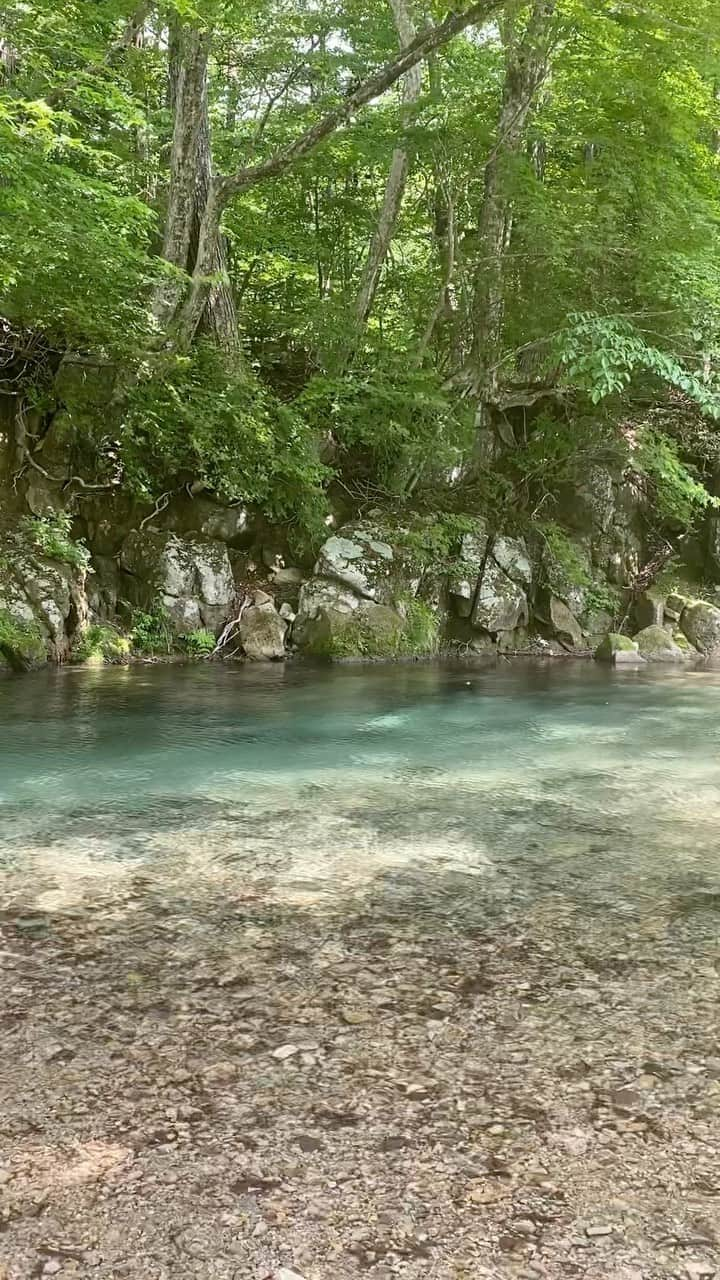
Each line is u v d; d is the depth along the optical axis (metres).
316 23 14.59
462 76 14.74
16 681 9.96
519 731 7.43
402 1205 1.71
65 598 11.55
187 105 12.97
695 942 2.97
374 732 7.29
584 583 16.03
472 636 15.09
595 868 3.76
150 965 2.74
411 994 2.57
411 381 14.72
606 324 13.50
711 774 5.72
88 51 10.92
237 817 4.53
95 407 12.87
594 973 2.73
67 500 12.82
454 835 4.23
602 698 9.67
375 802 4.89
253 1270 1.55
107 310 11.88
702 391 13.70
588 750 6.58
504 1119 1.97
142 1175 1.78
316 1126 1.94
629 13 12.64
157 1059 2.20
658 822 4.51
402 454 15.62
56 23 11.19
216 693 9.47
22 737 6.77
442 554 14.91
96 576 12.84
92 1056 2.21
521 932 3.04
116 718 7.73
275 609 13.55
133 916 3.13
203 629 13.07
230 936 2.97
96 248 10.61
